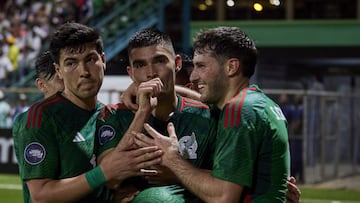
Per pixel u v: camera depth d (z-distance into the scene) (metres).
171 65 3.83
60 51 3.64
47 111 3.66
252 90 3.57
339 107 15.46
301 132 13.80
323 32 21.11
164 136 3.59
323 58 21.08
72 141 3.68
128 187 3.73
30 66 19.91
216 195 3.38
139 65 3.81
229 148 3.39
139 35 3.82
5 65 20.22
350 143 16.11
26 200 3.83
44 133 3.62
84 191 3.51
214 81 3.55
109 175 3.48
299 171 13.84
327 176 14.77
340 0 21.31
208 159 3.92
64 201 3.55
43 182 3.60
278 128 3.48
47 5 21.38
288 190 3.76
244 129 3.38
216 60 3.54
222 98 3.61
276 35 21.33
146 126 3.58
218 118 3.85
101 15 20.52
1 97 16.02
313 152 14.13
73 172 3.67
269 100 3.58
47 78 4.49
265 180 3.44
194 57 3.63
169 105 3.87
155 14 19.84
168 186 3.66
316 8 21.47
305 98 13.66
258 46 21.41
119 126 3.84
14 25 21.34
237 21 21.52
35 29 20.56
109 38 19.75
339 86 23.33
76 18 20.38
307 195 12.41
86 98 3.69
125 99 3.89
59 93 3.80
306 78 22.66
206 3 21.81
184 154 3.85
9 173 14.52
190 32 21.19
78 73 3.62
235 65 3.54
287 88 20.91
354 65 23.17
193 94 4.43
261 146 3.43
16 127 3.73
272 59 21.33
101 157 3.78
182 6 20.19
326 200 11.88
